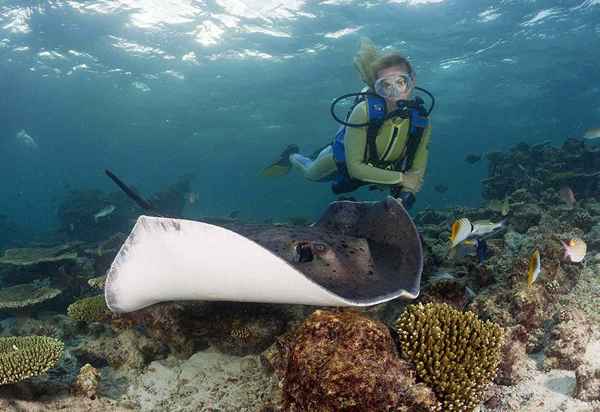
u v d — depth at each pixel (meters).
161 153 46.25
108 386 3.08
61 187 84.56
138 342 3.32
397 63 4.21
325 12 15.56
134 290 2.34
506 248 4.69
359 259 2.64
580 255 3.21
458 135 41.53
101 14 15.36
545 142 9.86
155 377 3.09
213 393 2.81
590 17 16.44
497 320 2.94
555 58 20.47
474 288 3.64
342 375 1.83
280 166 7.42
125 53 18.55
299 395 1.95
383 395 1.86
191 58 19.08
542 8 15.73
